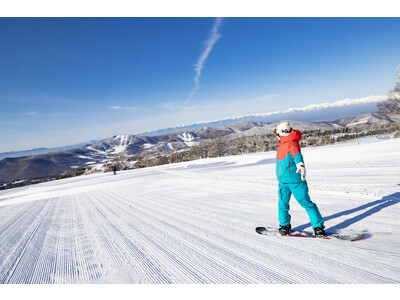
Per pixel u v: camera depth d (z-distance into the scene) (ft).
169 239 10.33
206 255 8.10
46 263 9.42
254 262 7.11
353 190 14.66
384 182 15.92
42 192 60.44
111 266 8.20
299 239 8.34
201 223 12.25
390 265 5.86
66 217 20.25
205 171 49.65
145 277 7.09
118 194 32.32
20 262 9.98
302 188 8.03
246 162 60.49
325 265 6.32
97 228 14.25
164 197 23.32
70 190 53.31
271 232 9.37
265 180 25.35
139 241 10.59
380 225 8.48
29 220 21.35
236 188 22.75
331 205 12.09
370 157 31.53
